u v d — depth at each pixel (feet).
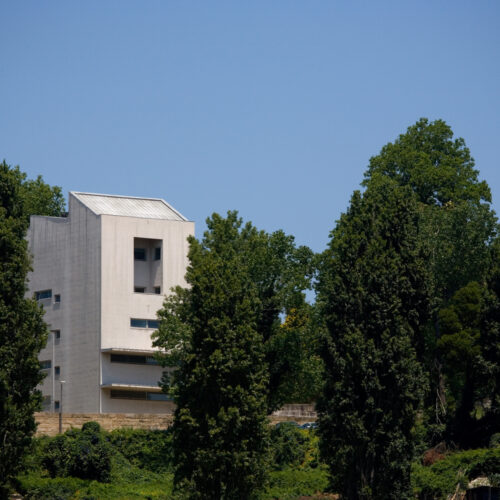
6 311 321.93
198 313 319.68
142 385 506.89
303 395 503.61
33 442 324.60
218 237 414.41
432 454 367.66
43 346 327.88
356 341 325.01
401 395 321.93
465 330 383.04
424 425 377.09
